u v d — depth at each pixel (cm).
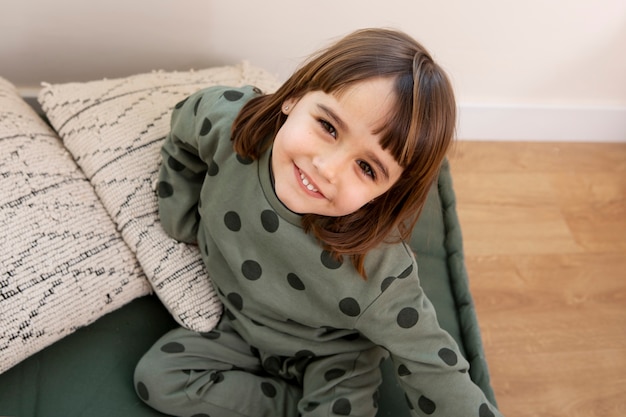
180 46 119
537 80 141
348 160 63
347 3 117
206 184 81
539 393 115
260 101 77
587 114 151
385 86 62
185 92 102
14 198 81
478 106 145
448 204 115
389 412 91
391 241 75
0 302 76
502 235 138
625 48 135
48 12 108
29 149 87
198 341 88
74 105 95
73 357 86
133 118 94
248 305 85
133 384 86
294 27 119
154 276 88
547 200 146
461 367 76
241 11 114
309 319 81
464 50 131
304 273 77
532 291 129
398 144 62
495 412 76
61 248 82
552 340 123
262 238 76
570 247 138
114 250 87
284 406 88
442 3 120
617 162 157
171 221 87
